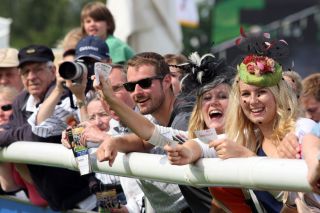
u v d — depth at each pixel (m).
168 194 9.71
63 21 77.81
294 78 10.54
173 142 8.80
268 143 8.46
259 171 7.24
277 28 40.12
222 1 40.84
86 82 10.23
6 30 22.06
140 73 9.95
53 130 10.77
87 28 15.02
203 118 9.20
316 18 39.69
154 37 18.28
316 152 6.96
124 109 8.77
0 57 13.65
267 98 8.30
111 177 10.55
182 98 9.70
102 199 10.44
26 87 12.00
